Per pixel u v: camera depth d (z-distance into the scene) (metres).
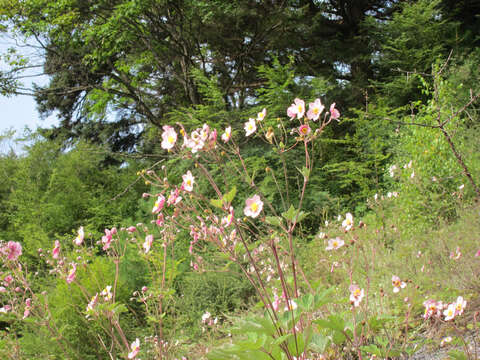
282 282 1.51
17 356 2.55
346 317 2.18
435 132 5.07
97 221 10.88
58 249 2.20
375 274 2.93
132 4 10.33
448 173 4.80
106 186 13.30
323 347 1.53
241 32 11.38
